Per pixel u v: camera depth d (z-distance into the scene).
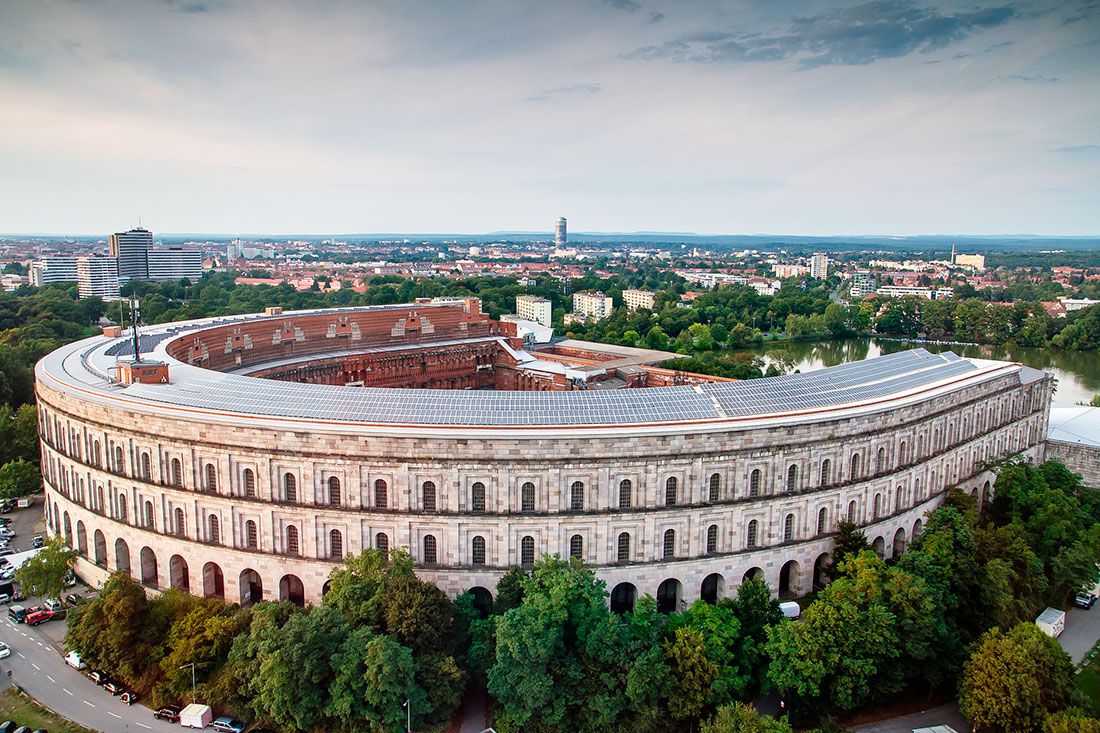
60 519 148.62
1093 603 137.62
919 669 109.00
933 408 145.88
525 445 115.00
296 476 119.25
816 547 130.25
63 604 133.88
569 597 104.62
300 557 120.69
